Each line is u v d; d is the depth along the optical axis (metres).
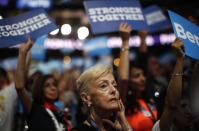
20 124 3.77
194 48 2.28
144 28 2.96
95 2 2.96
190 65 3.56
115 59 3.67
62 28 5.17
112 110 2.06
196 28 2.43
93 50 6.29
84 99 2.13
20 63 2.69
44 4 6.00
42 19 2.91
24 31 2.83
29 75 4.34
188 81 3.33
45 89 3.21
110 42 9.89
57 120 2.93
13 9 6.09
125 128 2.06
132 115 2.93
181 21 2.35
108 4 2.98
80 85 2.15
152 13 4.07
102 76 2.09
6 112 3.15
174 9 4.55
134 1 3.05
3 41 2.76
